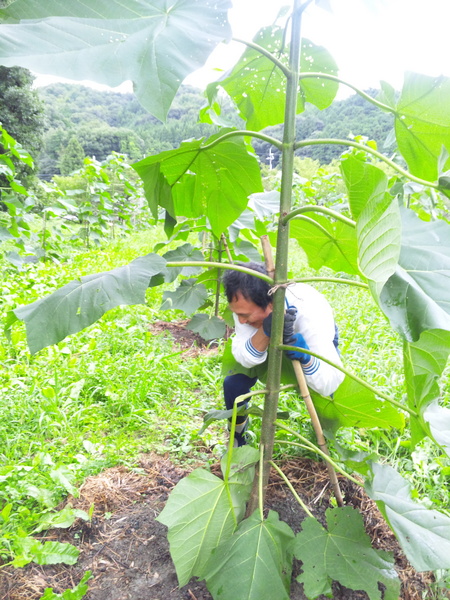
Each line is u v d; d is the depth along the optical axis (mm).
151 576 1800
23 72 19859
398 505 1521
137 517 2078
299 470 2342
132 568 1831
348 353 3820
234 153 1764
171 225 2031
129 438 2703
